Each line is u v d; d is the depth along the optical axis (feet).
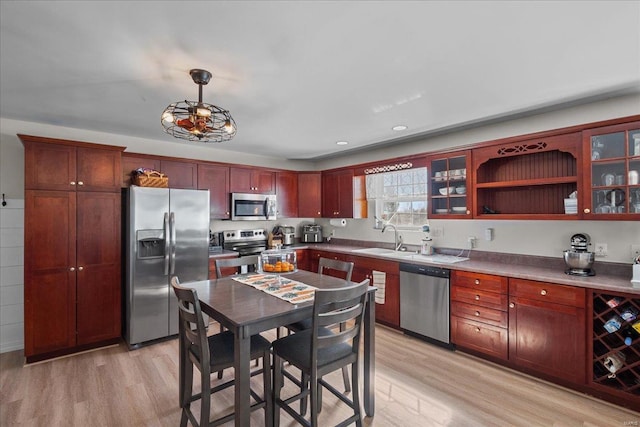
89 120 10.34
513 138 9.57
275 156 16.93
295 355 6.09
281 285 7.67
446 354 9.98
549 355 8.13
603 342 7.46
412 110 9.40
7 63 6.42
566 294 7.84
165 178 11.48
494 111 9.43
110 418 6.91
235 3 4.58
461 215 10.85
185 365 6.56
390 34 5.42
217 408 7.34
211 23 5.08
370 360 7.05
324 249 15.02
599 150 8.15
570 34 5.41
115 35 5.42
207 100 8.54
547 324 8.14
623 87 7.65
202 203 11.96
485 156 10.28
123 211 11.34
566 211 8.73
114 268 10.66
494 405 7.35
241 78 7.16
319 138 12.89
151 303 10.79
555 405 7.32
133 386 8.18
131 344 10.39
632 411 7.07
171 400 7.60
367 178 15.28
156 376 8.70
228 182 14.62
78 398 7.63
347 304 6.02
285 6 4.65
